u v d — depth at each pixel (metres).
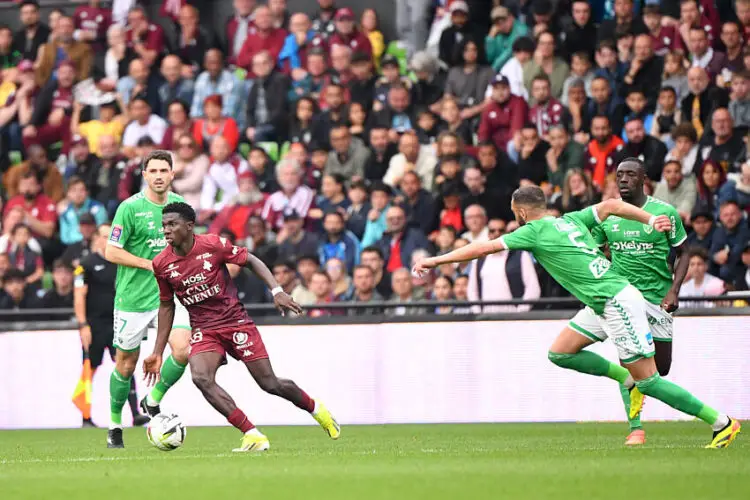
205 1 53.16
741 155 39.44
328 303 37.66
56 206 47.66
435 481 16.36
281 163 43.75
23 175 47.41
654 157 40.12
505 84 42.84
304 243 42.19
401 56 48.53
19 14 55.81
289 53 49.28
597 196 40.03
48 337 40.34
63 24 51.81
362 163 44.47
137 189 46.91
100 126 50.06
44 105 50.84
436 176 42.00
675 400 22.41
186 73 50.06
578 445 24.77
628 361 22.45
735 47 41.94
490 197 40.94
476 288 38.31
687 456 20.33
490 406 36.59
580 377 35.88
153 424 24.34
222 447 26.44
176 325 26.66
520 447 24.27
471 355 36.84
